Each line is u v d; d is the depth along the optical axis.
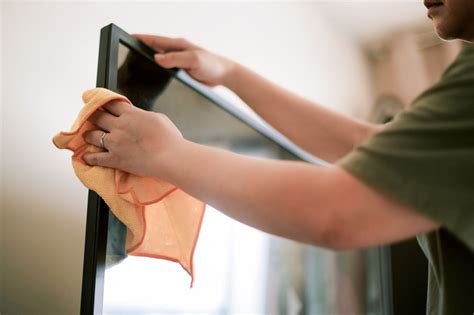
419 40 2.44
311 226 0.50
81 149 0.66
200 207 0.70
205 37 1.48
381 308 1.83
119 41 0.77
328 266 1.62
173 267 0.89
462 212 0.47
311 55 2.06
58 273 0.96
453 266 0.60
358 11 2.23
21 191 0.91
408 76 2.42
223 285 1.10
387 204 0.49
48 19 1.01
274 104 1.01
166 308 0.87
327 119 0.99
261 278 1.26
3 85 0.91
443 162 0.48
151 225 0.68
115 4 1.17
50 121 0.98
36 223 0.93
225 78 1.03
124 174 0.64
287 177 0.51
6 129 0.90
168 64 0.92
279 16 1.88
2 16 0.92
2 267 0.86
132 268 0.77
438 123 0.50
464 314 0.59
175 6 1.37
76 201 1.02
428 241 0.65
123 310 0.74
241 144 1.18
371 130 0.98
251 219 0.53
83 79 1.07
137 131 0.60
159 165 0.58
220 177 0.54
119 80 0.76
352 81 2.39
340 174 0.51
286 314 1.36
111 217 0.69
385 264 1.89
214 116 1.07
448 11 0.63
